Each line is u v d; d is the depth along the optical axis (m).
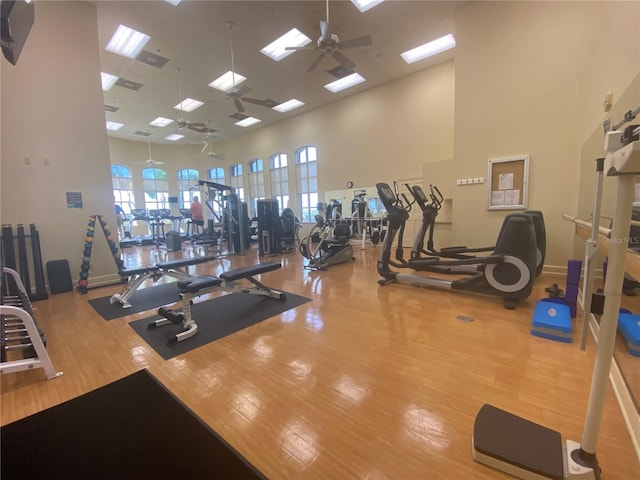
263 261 6.17
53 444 0.88
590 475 1.06
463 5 4.45
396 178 7.37
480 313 2.83
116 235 4.68
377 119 7.61
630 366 1.66
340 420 1.49
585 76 3.68
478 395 1.64
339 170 8.56
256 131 11.01
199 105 8.37
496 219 4.45
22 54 3.85
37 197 3.99
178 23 4.79
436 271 4.10
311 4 4.39
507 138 4.26
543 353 2.06
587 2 3.64
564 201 3.95
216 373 1.94
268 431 1.43
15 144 3.82
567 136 3.87
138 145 12.04
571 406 1.53
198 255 7.30
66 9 4.15
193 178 13.06
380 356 2.09
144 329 2.71
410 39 5.37
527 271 2.87
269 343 2.35
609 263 0.99
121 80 6.70
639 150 0.76
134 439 0.91
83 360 2.18
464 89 4.55
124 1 4.28
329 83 7.22
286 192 10.38
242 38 5.21
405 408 1.56
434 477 1.17
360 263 5.56
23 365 1.90
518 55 4.11
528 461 1.14
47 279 4.05
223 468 0.81
